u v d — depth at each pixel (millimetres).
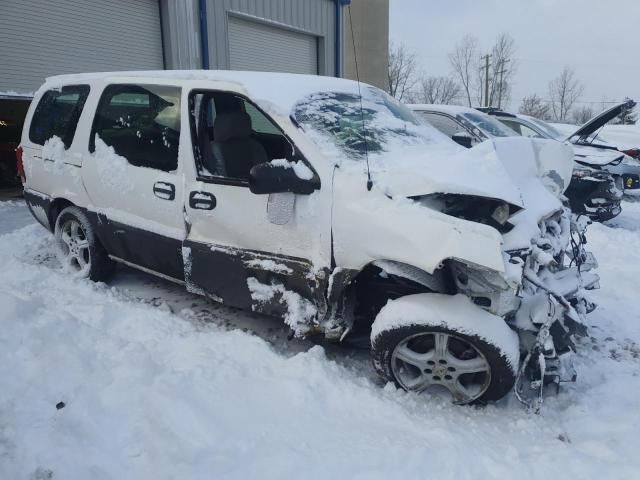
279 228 3240
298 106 3453
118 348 3250
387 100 4340
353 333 3416
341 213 2973
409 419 2781
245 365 3207
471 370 2844
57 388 2799
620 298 4703
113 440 2447
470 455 2457
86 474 2234
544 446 2619
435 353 2889
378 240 2844
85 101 4465
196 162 3613
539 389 3129
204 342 3486
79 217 4520
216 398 2812
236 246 3463
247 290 3461
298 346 3682
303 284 3199
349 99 3893
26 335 3213
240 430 2590
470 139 6785
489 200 2830
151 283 4738
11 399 2678
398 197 2850
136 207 3996
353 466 2340
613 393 3111
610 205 7789
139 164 3982
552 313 2779
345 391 2986
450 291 2986
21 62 8625
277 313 3375
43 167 4758
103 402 2684
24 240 5812
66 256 4855
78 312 3791
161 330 3660
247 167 3838
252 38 12898
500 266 2562
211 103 3857
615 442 2645
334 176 3043
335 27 15547
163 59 10922
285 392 2932
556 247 3236
